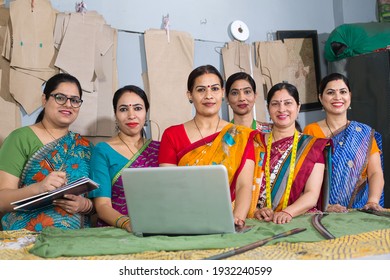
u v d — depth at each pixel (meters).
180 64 3.55
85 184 1.99
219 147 2.19
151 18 3.59
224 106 3.77
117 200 2.39
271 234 1.69
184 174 1.63
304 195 2.22
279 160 2.36
